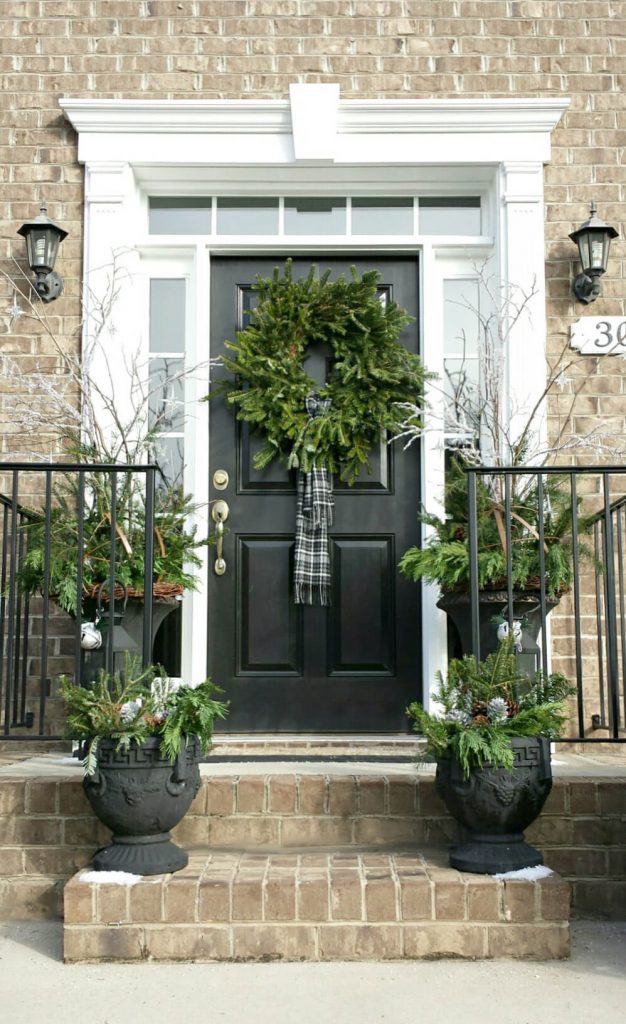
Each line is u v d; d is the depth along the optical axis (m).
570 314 4.45
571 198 4.51
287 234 4.68
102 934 2.86
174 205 4.70
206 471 4.52
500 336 4.38
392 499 4.54
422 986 2.68
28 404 4.37
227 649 4.48
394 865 3.08
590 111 4.55
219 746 4.23
